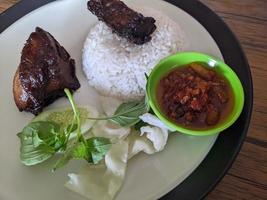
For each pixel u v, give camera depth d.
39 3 0.24
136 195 0.15
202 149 0.16
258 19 0.22
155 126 0.17
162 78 0.19
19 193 0.16
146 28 0.20
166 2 0.23
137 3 0.23
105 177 0.16
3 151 0.18
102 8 0.20
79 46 0.23
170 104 0.17
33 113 0.19
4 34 0.22
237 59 0.19
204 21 0.22
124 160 0.17
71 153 0.16
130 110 0.18
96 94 0.21
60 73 0.19
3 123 0.19
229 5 0.23
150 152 0.17
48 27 0.23
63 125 0.18
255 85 0.19
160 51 0.21
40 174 0.17
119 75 0.21
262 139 0.17
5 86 0.20
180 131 0.16
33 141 0.16
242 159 0.17
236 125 0.16
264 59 0.20
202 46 0.21
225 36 0.21
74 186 0.16
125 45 0.21
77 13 0.23
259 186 0.16
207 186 0.15
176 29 0.22
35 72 0.18
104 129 0.18
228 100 0.17
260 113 0.18
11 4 0.25
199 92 0.17
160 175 0.16
